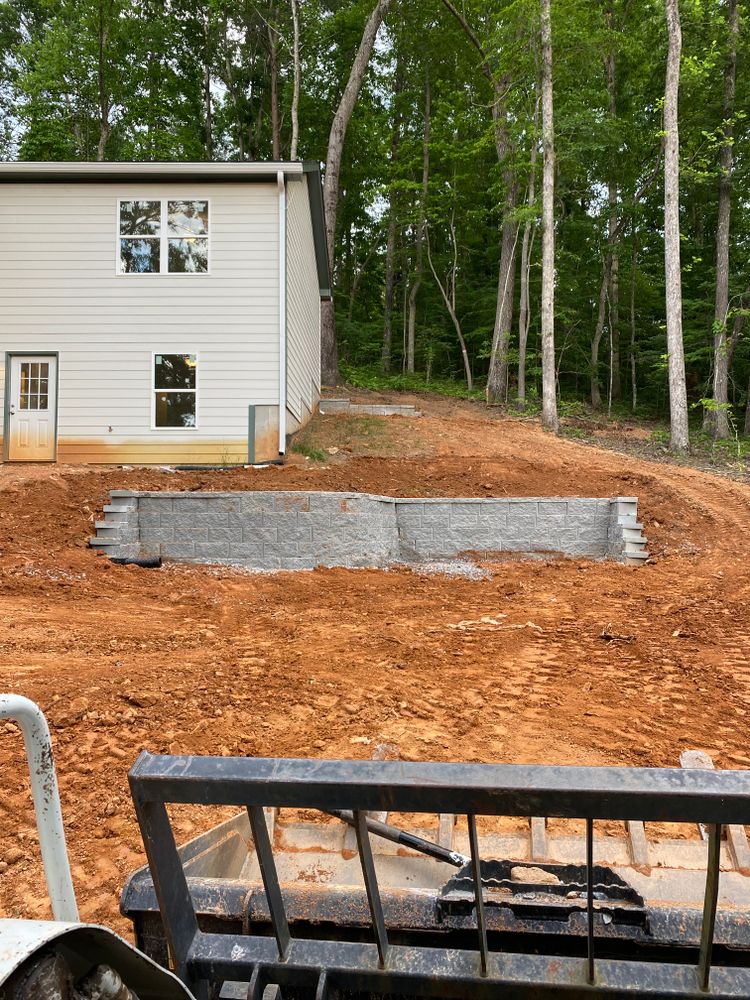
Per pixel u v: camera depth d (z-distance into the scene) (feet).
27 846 9.75
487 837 9.01
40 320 45.06
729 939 5.39
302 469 42.60
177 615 23.71
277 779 4.14
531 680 17.03
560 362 99.96
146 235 45.39
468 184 98.73
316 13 102.22
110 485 36.83
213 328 45.47
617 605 25.82
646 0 79.51
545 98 63.10
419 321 120.16
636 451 54.19
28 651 18.01
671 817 3.88
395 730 13.74
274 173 44.73
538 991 4.73
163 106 107.96
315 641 20.42
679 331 55.52
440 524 37.27
